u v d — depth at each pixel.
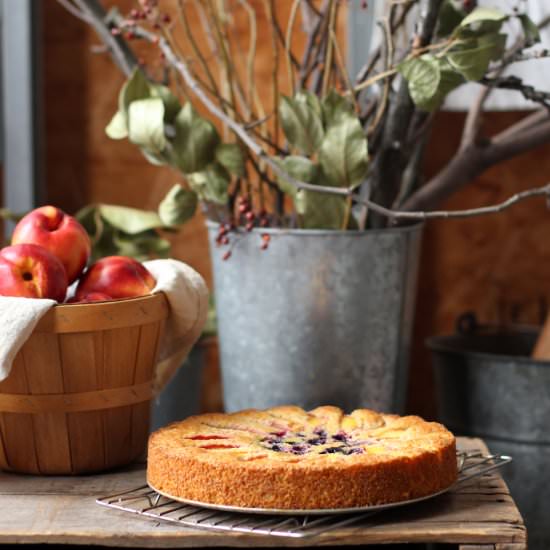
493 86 2.07
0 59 2.55
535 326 2.46
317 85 2.16
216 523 1.79
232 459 1.79
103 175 2.59
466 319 2.46
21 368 1.90
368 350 2.08
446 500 1.84
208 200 2.13
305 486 1.77
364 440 1.88
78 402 1.92
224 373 2.15
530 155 2.51
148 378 1.97
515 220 2.52
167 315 1.97
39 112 2.57
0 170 2.58
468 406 2.23
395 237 2.07
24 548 1.93
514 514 1.80
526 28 2.04
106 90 2.58
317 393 2.08
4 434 1.93
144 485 1.89
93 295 1.94
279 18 2.49
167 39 2.18
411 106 2.07
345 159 2.04
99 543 1.78
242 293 2.10
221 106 2.16
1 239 2.56
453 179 2.25
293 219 2.12
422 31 2.04
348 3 2.18
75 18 2.57
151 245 2.37
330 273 2.06
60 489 1.90
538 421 2.18
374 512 1.79
